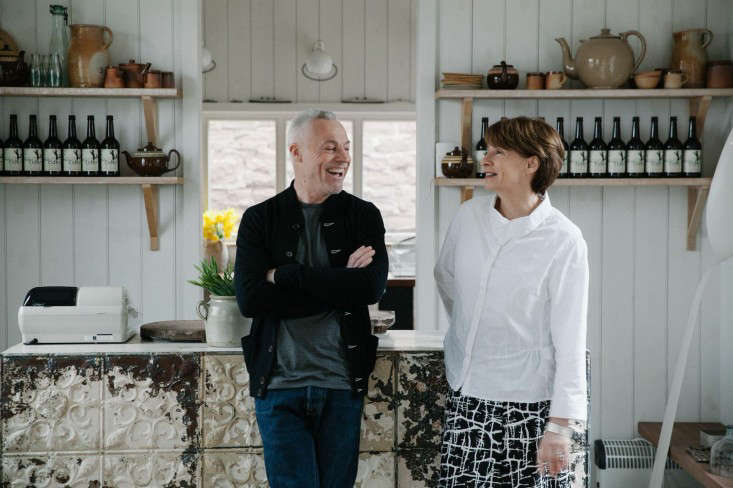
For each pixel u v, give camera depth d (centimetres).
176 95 366
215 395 238
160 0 381
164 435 238
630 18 391
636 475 373
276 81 633
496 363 207
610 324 393
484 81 390
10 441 236
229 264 243
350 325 214
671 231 393
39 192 383
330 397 214
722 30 390
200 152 385
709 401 395
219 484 239
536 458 204
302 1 631
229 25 629
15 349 239
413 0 635
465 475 209
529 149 203
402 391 239
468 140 383
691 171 376
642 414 394
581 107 390
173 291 386
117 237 385
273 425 212
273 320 213
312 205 221
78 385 236
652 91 369
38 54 376
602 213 392
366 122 645
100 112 382
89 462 238
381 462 240
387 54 636
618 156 378
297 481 209
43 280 384
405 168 648
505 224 205
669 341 394
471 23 389
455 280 218
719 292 391
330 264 217
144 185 367
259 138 642
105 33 379
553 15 390
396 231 651
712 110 388
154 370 237
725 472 307
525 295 202
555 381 199
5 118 379
